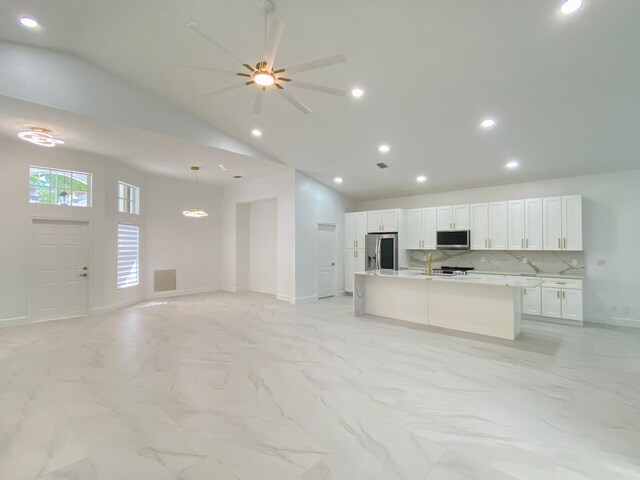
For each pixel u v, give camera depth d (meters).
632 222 5.18
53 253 5.44
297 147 5.92
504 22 2.84
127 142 5.02
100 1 2.99
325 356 3.83
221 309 6.45
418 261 7.59
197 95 4.55
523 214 5.89
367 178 7.14
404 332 4.86
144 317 5.71
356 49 3.36
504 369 3.45
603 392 2.92
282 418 2.49
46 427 2.33
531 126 4.38
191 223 8.31
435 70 3.56
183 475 1.87
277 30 2.27
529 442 2.19
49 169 5.39
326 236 7.96
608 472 1.89
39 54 3.64
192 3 2.99
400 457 2.04
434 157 5.72
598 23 2.74
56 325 5.11
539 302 5.59
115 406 2.64
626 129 4.22
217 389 2.97
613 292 5.32
